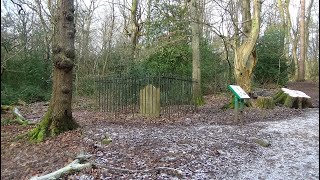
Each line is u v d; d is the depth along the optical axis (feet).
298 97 39.42
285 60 66.85
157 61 48.01
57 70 23.30
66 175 14.67
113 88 37.06
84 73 60.85
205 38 56.24
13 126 27.09
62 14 22.80
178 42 47.39
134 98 36.81
